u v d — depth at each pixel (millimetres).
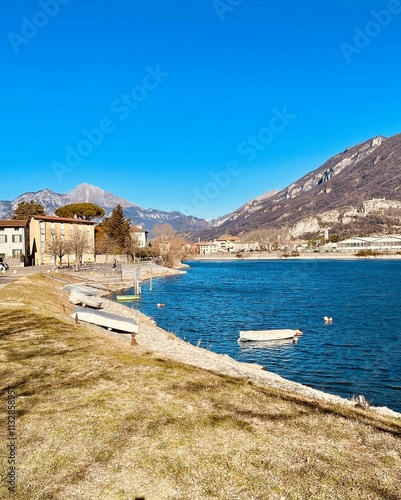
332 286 87938
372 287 84375
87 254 117688
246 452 9594
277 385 19906
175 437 10156
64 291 53312
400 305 58875
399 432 11602
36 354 17281
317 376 27859
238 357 33000
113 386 13508
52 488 8148
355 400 19188
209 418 11273
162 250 168125
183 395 12828
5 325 23203
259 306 60688
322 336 39969
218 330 43969
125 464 8992
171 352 25047
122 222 147250
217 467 8945
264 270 150625
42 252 101938
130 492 8047
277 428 10984
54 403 12125
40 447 9664
